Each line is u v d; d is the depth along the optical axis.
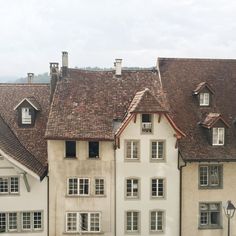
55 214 35.81
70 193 36.03
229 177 36.66
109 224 36.00
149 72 42.16
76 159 35.62
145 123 35.66
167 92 40.34
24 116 38.94
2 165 34.75
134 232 36.09
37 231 35.72
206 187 36.44
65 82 40.00
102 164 35.72
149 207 36.03
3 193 35.19
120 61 41.25
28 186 35.03
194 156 35.72
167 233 36.38
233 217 36.81
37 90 42.09
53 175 35.66
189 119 38.78
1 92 41.88
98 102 38.78
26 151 37.06
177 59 43.19
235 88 42.06
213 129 36.94
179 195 36.16
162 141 35.72
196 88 40.69
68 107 37.91
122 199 35.84
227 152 36.56
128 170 35.75
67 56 40.78
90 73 41.28
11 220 35.53
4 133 36.22
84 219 36.22
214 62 43.69
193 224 36.44
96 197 35.81
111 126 36.72
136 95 37.88
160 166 35.88
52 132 35.34
